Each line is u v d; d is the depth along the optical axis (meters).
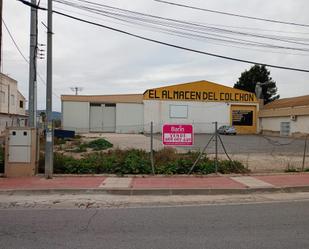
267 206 8.73
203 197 9.93
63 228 6.62
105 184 10.83
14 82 53.06
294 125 51.00
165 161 14.01
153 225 6.85
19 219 7.32
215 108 59.78
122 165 12.89
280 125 54.81
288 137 48.84
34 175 12.08
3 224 6.90
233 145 30.70
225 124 60.06
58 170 12.61
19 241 5.80
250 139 42.00
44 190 10.09
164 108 58.00
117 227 6.71
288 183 11.41
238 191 10.53
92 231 6.42
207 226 6.79
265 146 29.67
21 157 11.95
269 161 17.52
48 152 11.86
